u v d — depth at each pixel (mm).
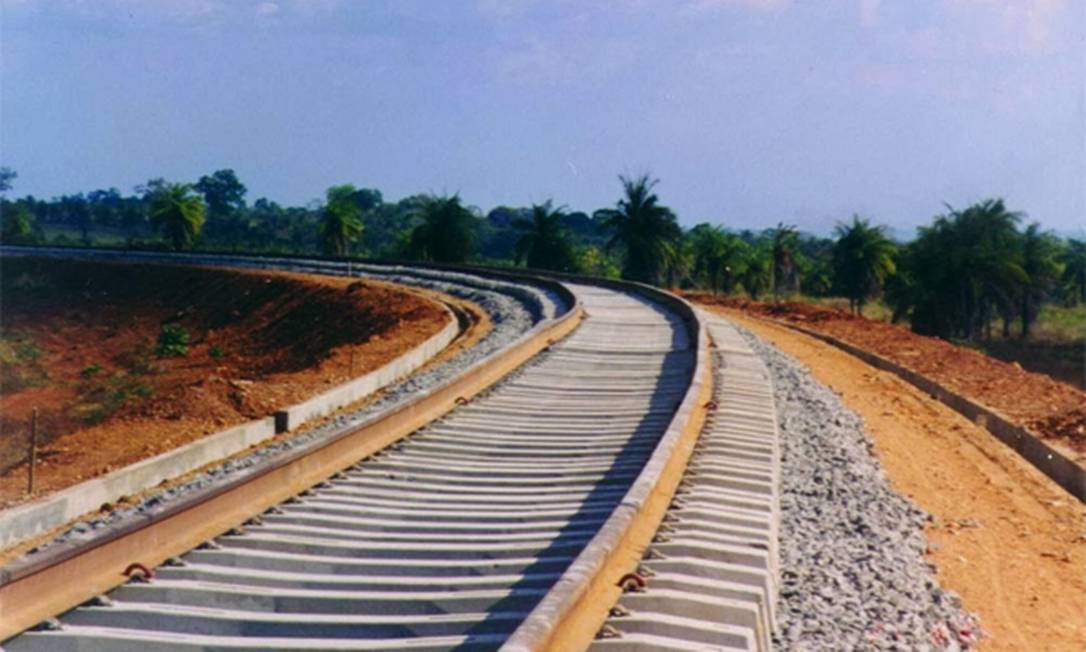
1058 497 11883
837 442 13219
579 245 80688
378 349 24812
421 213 70500
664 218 62812
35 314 59438
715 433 11602
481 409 13180
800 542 8672
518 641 4578
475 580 6816
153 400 17438
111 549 6660
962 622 7477
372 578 6867
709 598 6266
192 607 6230
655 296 32969
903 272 57219
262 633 6086
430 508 8695
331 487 9133
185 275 59219
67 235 125375
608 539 6449
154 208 87062
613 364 17750
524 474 9992
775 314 37906
